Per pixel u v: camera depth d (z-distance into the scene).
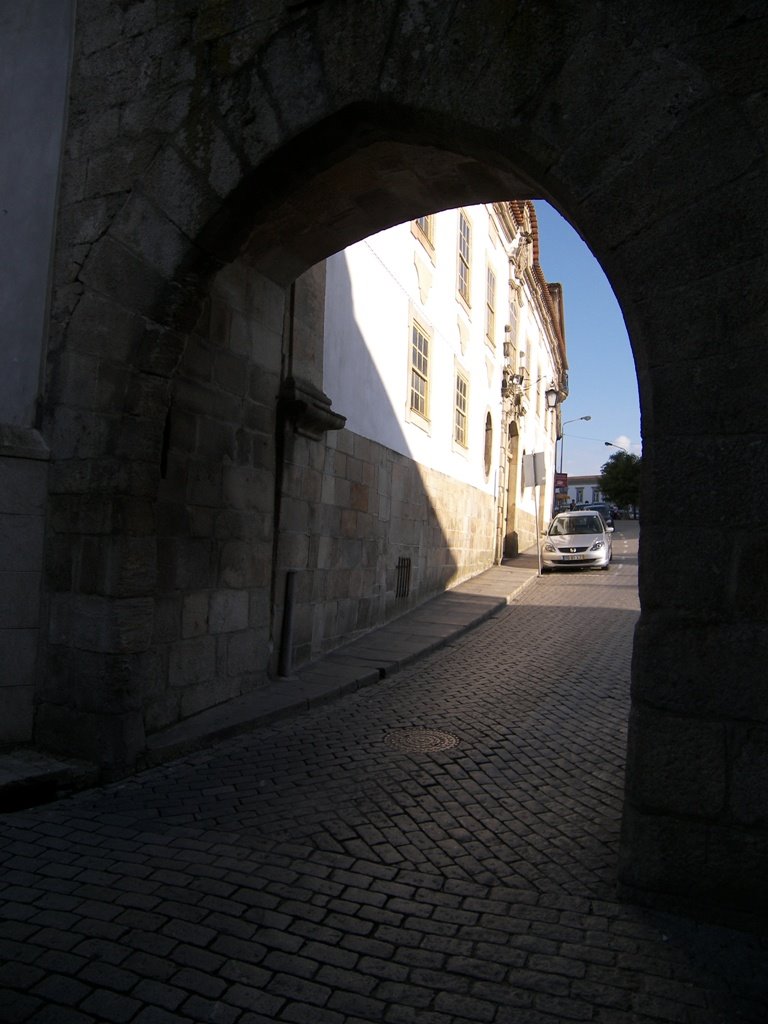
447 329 14.75
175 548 5.77
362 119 4.42
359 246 10.02
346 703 6.91
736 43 3.30
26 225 5.54
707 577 3.21
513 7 3.81
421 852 3.81
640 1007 2.63
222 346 6.33
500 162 4.08
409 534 12.36
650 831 3.27
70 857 3.72
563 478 41.03
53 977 2.75
